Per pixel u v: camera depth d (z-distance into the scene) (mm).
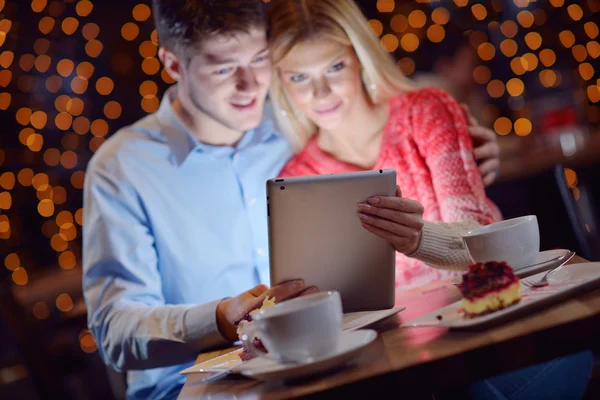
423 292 1438
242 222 2098
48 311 2779
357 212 1259
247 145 2137
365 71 2115
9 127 3139
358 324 1146
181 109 2094
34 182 3139
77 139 3129
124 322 1649
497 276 938
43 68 3047
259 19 2035
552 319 882
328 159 2160
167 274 2027
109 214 1952
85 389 2668
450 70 3238
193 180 2059
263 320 934
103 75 2957
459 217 1985
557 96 3328
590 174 3068
